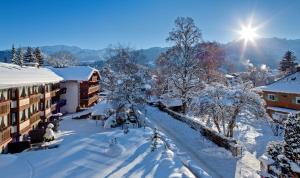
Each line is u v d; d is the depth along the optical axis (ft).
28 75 111.24
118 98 128.67
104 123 130.93
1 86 74.43
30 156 63.36
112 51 177.99
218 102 90.02
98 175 50.98
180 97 147.54
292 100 135.33
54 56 439.22
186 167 59.82
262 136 105.91
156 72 187.52
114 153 63.00
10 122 90.74
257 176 57.77
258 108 90.17
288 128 43.06
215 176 59.31
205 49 154.81
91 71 188.03
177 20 144.87
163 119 132.67
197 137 93.04
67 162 58.29
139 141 74.49
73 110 176.35
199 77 143.74
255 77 327.47
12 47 319.47
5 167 56.34
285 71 294.66
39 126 122.11
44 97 129.29
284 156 43.01
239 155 73.82
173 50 146.10
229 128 90.53
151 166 55.52
